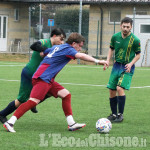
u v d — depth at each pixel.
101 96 15.50
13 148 7.34
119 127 9.67
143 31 36.47
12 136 8.33
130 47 10.52
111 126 8.95
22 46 47.88
